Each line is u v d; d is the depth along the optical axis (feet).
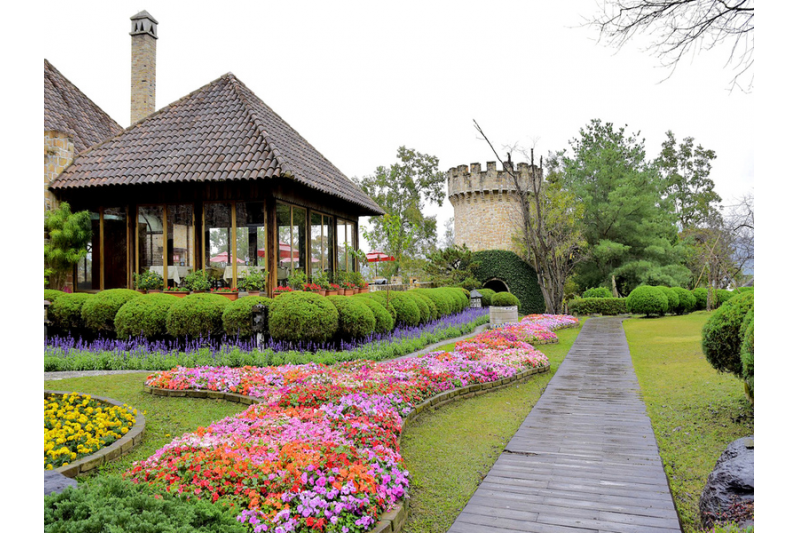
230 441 17.33
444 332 59.31
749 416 23.73
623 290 128.77
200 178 45.62
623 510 15.08
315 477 14.29
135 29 68.64
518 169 128.67
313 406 23.99
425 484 18.02
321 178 54.75
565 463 19.21
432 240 188.44
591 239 130.52
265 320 40.09
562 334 69.72
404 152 181.88
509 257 125.90
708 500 14.37
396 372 30.91
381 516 13.93
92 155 52.26
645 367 40.57
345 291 60.90
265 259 46.29
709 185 176.35
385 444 18.86
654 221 126.00
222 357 35.94
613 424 24.41
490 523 14.37
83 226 48.11
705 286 132.26
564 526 14.14
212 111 55.83
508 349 43.47
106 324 41.75
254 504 12.70
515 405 29.37
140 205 49.19
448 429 24.62
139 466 15.06
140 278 48.16
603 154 132.57
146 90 68.59
